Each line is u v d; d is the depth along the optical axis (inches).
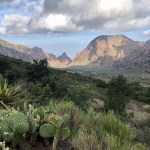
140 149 260.4
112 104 750.5
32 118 226.7
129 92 1316.4
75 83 704.4
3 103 327.6
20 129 210.2
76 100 591.2
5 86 355.9
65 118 241.3
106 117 306.2
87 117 299.9
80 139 231.5
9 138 208.4
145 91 1614.2
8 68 900.6
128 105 1085.8
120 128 286.0
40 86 639.1
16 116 218.7
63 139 225.3
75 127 262.5
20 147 217.6
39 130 221.8
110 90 1179.9
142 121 626.5
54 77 759.7
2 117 227.6
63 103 343.3
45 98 539.5
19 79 745.6
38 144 227.8
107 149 227.8
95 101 974.4
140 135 403.2
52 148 219.9
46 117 239.9
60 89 645.3
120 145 244.1
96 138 240.7
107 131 280.2
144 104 1259.8
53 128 221.0
